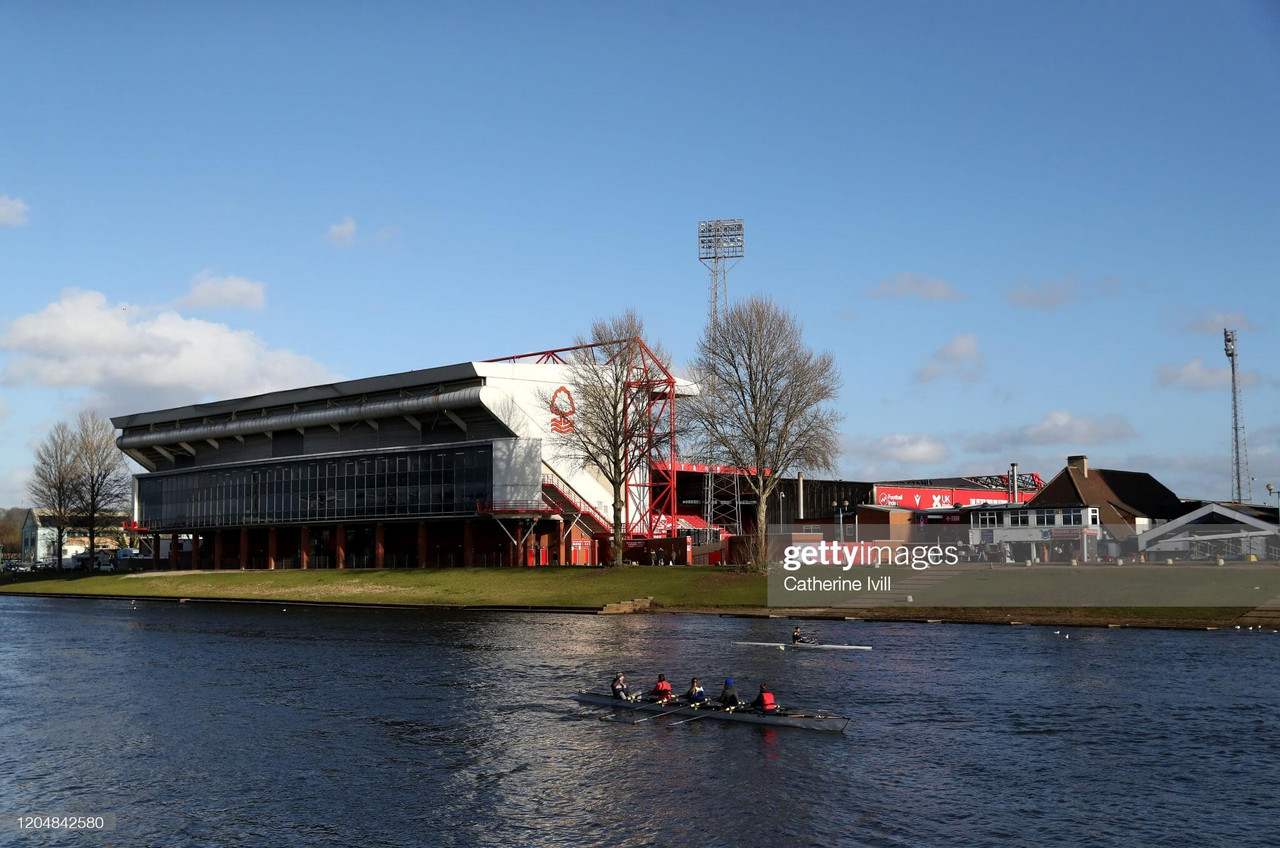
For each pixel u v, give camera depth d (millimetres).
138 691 62375
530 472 126625
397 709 55562
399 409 140375
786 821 37375
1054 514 123125
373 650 77250
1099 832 36000
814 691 57531
